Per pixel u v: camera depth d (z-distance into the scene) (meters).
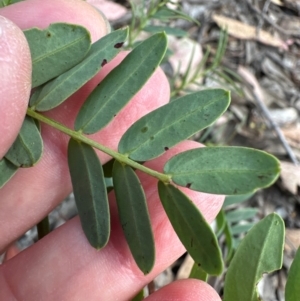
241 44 0.28
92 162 0.09
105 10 0.22
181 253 0.11
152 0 0.16
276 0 0.30
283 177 0.23
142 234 0.08
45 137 0.12
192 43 0.25
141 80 0.09
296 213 0.23
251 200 0.23
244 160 0.07
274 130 0.25
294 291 0.09
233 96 0.26
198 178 0.08
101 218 0.09
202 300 0.11
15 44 0.08
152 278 0.12
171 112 0.08
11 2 0.12
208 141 0.24
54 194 0.13
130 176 0.08
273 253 0.09
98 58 0.09
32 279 0.12
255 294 0.09
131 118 0.12
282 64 0.28
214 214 0.11
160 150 0.08
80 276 0.12
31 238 0.19
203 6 0.28
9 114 0.08
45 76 0.09
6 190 0.12
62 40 0.09
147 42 0.09
